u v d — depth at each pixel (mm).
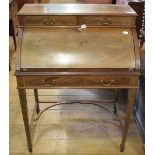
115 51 1518
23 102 1616
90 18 1562
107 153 1848
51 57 1498
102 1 3887
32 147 1869
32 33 1563
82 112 2305
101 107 2357
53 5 1771
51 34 1562
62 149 1876
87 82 1539
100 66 1491
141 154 1844
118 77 1520
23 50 1512
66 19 1560
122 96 2525
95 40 1547
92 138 1986
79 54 1505
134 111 2211
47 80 1523
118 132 2055
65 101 2254
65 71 1498
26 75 1489
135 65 1499
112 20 1575
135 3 2711
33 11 1583
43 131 2053
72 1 6570
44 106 2373
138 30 2723
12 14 3236
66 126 2115
